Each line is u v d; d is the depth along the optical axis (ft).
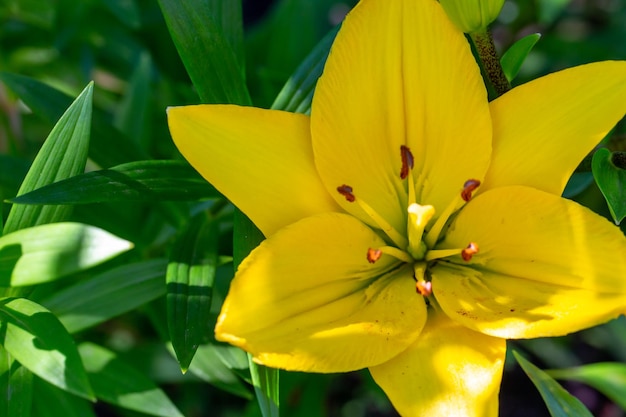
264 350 1.69
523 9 2.49
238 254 1.80
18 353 1.77
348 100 1.78
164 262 1.96
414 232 1.81
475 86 1.77
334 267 1.78
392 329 1.74
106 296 1.94
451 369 1.71
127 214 2.10
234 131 1.76
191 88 2.25
